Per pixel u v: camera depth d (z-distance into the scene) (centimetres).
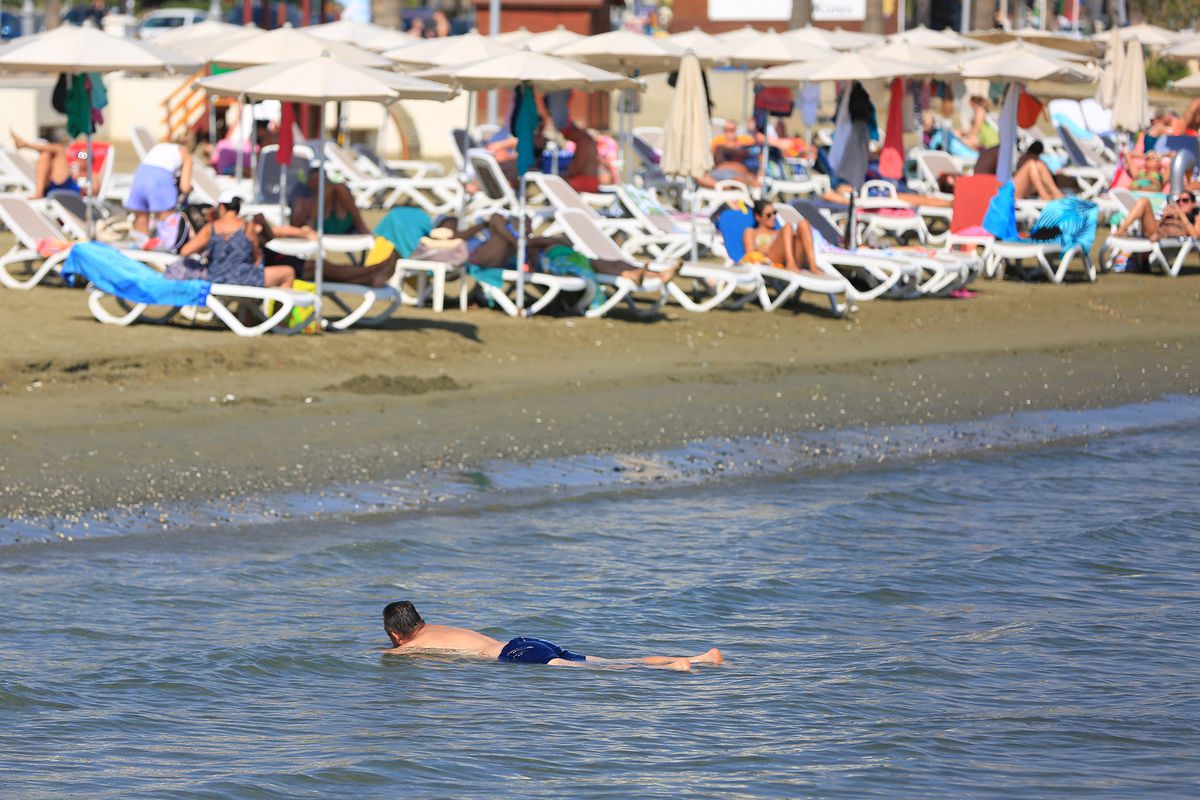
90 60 6334
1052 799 2623
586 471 4678
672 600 3672
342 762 2684
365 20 13425
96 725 2806
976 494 4734
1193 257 9206
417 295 6562
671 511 4391
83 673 3039
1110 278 8369
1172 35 13062
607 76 6362
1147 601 3806
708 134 7138
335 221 6462
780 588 3809
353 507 4203
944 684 3191
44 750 2684
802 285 6888
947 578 3941
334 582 3681
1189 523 4516
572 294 6656
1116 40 10281
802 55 9188
